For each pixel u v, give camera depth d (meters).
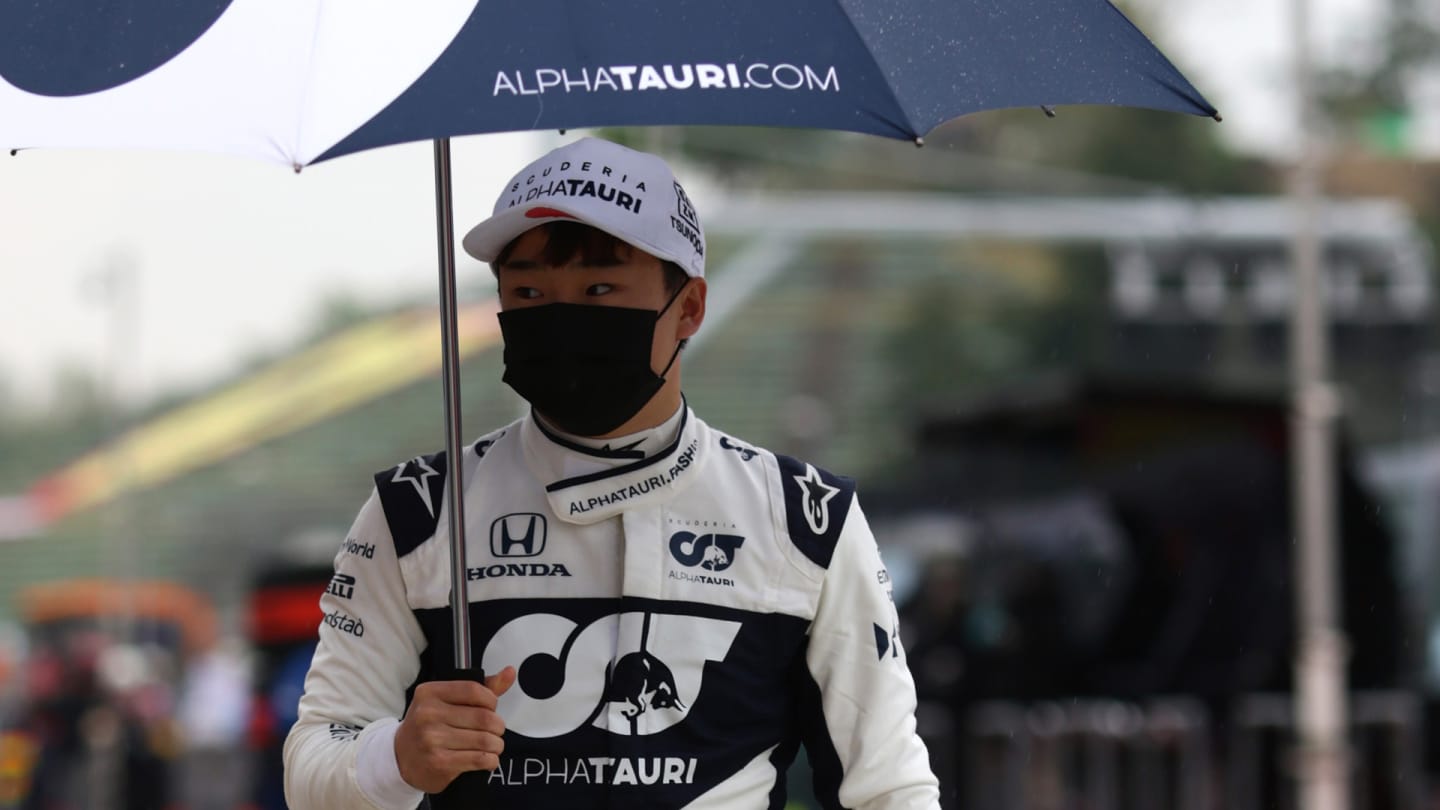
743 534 5.23
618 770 5.02
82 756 21.59
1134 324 31.70
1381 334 29.64
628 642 5.08
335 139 4.49
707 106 4.50
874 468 34.38
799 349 35.53
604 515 5.16
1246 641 20.58
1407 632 21.22
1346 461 21.03
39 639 29.38
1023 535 22.05
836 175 41.31
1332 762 17.92
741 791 5.14
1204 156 57.16
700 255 5.25
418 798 4.91
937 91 4.81
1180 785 18.14
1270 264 31.53
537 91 4.46
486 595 5.16
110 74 4.75
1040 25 5.13
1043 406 24.36
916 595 21.03
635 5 4.66
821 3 4.79
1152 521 21.36
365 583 5.25
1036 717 18.00
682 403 5.36
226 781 22.56
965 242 37.56
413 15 4.66
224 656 29.09
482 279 36.41
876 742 5.30
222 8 4.82
